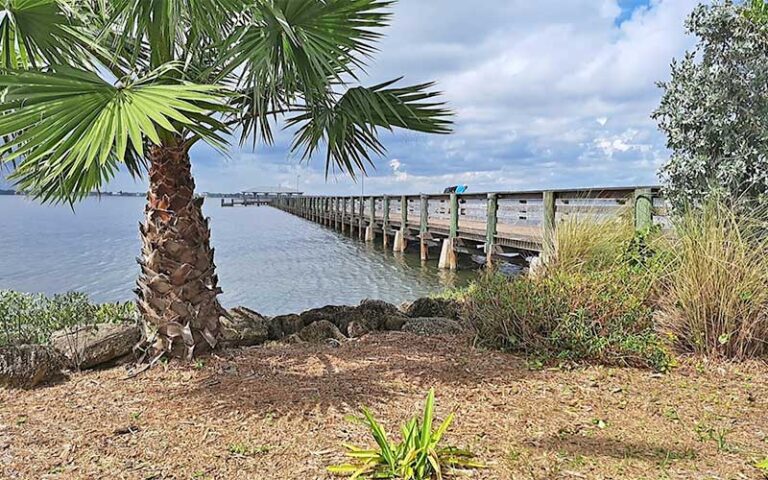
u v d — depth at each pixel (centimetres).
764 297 312
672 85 443
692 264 331
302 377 286
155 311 307
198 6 245
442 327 396
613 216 521
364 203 1806
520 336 335
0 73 213
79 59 290
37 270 997
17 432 220
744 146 397
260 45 263
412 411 239
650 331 329
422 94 320
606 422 228
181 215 305
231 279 954
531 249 719
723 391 266
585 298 338
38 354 283
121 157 197
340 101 312
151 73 250
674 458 193
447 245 1044
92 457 197
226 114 291
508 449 200
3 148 204
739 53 403
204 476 183
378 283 910
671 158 446
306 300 769
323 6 268
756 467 184
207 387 272
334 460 192
